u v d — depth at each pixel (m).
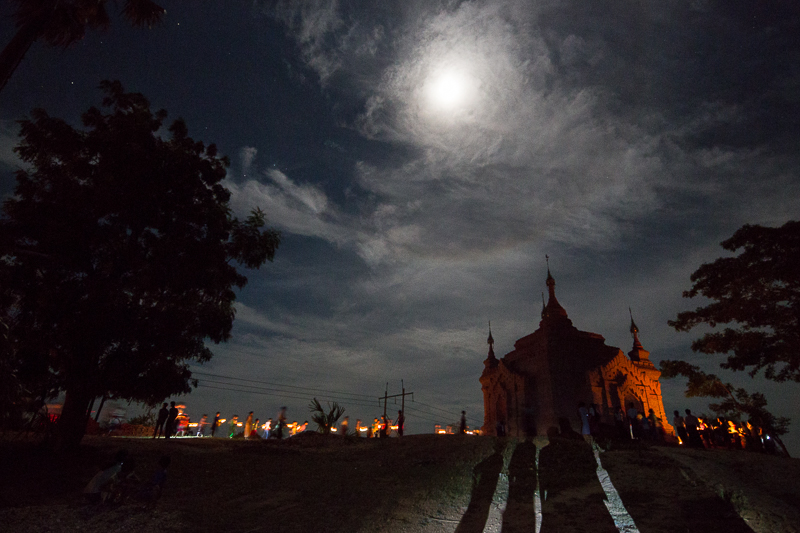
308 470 14.26
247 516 9.93
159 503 10.47
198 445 18.50
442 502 10.76
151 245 15.23
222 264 16.42
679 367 26.89
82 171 14.63
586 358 36.19
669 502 9.81
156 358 15.02
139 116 15.48
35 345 13.55
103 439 17.61
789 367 21.42
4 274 13.45
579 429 32.56
